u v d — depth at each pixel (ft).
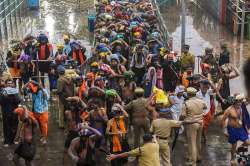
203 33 88.84
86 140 31.48
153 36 63.72
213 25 94.84
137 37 61.36
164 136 34.32
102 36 63.10
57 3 111.34
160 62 51.80
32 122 34.32
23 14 100.53
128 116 36.47
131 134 43.78
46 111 41.60
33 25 92.32
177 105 42.11
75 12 103.71
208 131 45.42
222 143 42.75
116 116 35.14
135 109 37.96
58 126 46.19
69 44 56.39
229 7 91.97
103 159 38.27
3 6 81.51
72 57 55.47
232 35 87.76
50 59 53.72
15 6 91.20
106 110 39.37
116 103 37.63
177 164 38.37
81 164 31.50
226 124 37.29
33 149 34.53
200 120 36.68
